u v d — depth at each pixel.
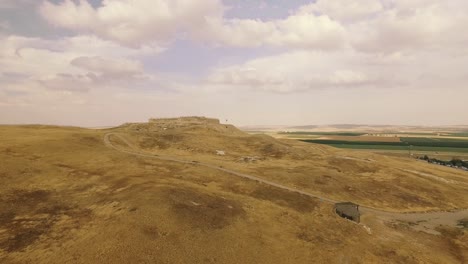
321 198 62.69
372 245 44.69
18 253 34.69
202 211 44.53
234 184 64.12
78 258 33.59
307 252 39.59
